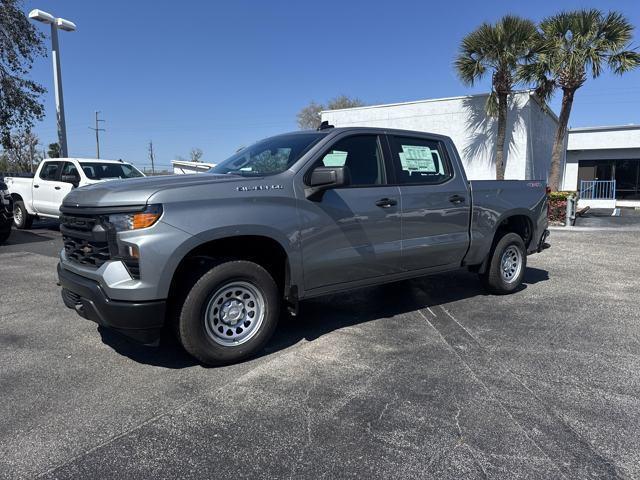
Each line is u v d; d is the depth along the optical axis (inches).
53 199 473.7
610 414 125.9
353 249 179.6
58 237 464.4
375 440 114.0
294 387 141.2
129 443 112.8
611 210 889.5
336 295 245.8
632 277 290.4
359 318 207.5
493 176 675.4
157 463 105.5
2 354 166.9
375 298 240.1
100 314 143.1
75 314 212.7
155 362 159.8
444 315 211.6
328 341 179.0
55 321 202.7
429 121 716.7
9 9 650.2
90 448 110.9
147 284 137.6
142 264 137.2
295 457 107.6
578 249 397.7
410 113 729.6
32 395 136.5
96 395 136.5
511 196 241.1
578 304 229.6
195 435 116.3
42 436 115.7
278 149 183.3
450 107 699.4
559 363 158.7
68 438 114.9
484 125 676.1
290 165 168.6
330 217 172.1
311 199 167.6
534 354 166.4
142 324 139.9
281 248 161.9
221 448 111.0
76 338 182.4
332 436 115.8
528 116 646.5
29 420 123.0
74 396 135.9
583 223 608.7
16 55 673.0
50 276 289.9
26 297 241.1
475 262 230.1
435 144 215.9
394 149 197.8
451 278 285.1
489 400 133.3
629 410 128.0
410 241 198.2
